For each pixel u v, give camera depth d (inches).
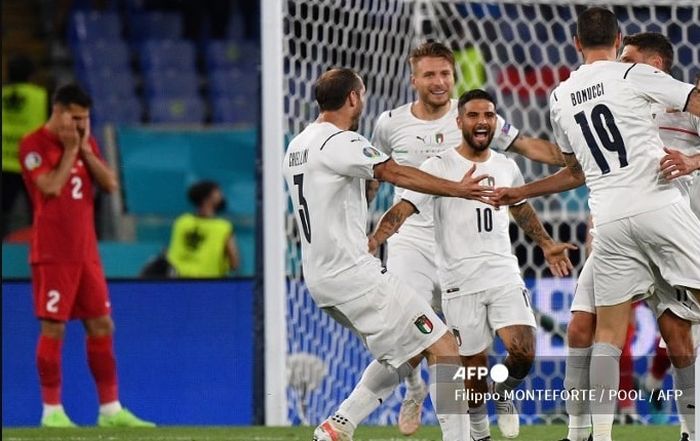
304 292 1295.5
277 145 1210.0
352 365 1299.2
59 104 1202.6
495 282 937.5
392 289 837.2
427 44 1024.2
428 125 1031.6
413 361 856.9
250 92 2191.2
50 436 1095.0
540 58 1644.9
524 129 1449.3
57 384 1215.6
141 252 1772.9
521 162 1445.6
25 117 1772.9
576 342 903.7
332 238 833.5
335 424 854.5
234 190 1894.7
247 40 2235.5
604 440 839.7
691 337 882.8
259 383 1240.2
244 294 1300.4
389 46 1366.9
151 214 1857.8
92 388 1312.7
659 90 829.2
